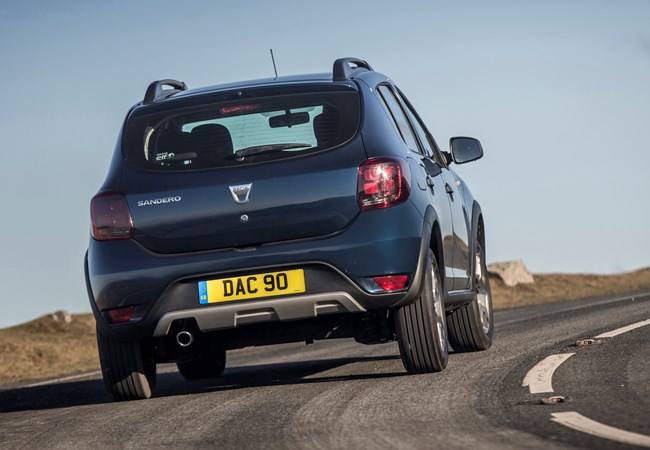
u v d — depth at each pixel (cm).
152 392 1839
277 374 2152
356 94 1758
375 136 1697
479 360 1919
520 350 2028
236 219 1661
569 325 2495
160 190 1691
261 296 1652
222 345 1794
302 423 1361
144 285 1672
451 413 1341
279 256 1644
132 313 1684
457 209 2070
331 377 1888
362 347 2680
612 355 1744
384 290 1647
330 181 1656
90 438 1414
